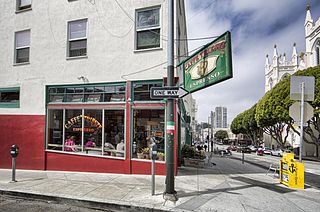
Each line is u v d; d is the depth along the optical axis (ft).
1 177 28.78
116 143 31.22
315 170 49.65
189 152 40.22
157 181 26.20
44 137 34.71
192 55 25.52
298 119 25.95
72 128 33.76
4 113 36.88
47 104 35.27
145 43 31.30
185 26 53.98
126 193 21.43
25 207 19.04
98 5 33.58
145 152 29.84
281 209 18.17
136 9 31.60
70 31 35.22
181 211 17.26
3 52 39.06
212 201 19.49
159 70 29.91
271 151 123.54
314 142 90.68
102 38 32.91
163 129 29.32
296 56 160.04
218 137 326.44
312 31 116.88
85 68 33.40
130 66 31.24
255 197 21.08
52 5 36.29
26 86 36.60
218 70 20.66
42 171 33.14
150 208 17.87
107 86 32.40
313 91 25.49
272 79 173.27
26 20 37.88
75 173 31.12
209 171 34.58
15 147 26.45
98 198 19.89
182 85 27.84
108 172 30.91
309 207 18.81
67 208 18.99
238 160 63.41
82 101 33.50
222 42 20.22
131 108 30.63
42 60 36.04
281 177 27.61
